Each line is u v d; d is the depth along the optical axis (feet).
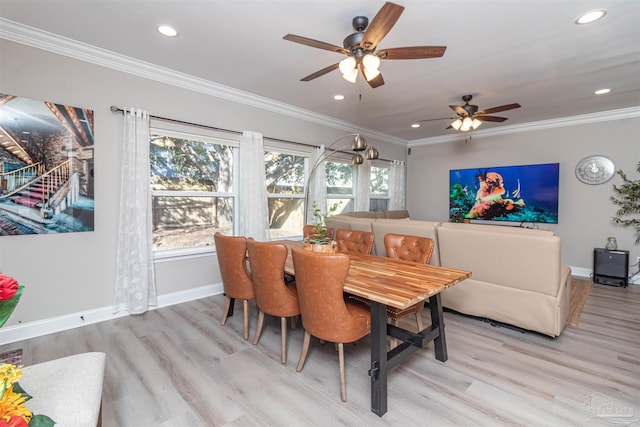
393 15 5.61
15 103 8.23
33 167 8.54
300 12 7.34
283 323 7.48
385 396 5.81
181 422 5.53
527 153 18.17
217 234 8.96
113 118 9.93
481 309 9.57
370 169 20.31
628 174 15.08
